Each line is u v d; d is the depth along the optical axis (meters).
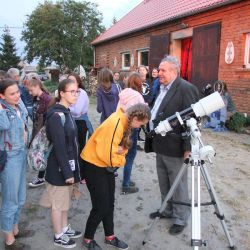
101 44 20.06
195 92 3.52
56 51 24.84
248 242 3.60
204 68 10.70
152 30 13.86
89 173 3.23
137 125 3.07
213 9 10.17
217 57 10.09
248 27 8.94
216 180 5.37
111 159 3.03
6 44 46.00
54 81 29.59
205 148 2.89
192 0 12.47
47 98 4.48
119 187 5.04
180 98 3.50
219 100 3.04
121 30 17.19
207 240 3.63
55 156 3.19
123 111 3.27
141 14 17.14
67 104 3.26
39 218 4.05
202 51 10.74
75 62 25.05
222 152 6.93
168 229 3.83
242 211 4.32
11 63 45.50
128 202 4.53
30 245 3.46
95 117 11.50
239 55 9.32
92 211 3.33
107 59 19.28
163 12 13.98
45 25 24.50
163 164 3.84
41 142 3.37
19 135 3.23
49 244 3.49
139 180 5.33
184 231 3.79
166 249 3.46
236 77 9.46
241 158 6.55
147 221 4.02
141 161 6.30
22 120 3.30
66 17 24.75
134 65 15.68
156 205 4.45
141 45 14.88
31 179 5.30
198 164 3.01
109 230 3.45
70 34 24.81
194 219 2.91
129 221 4.02
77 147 3.28
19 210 3.51
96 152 3.10
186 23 11.54
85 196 4.70
